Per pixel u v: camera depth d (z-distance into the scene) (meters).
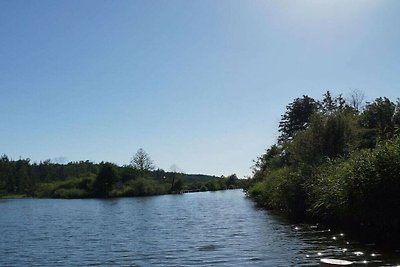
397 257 15.10
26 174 151.00
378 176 17.80
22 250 23.12
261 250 18.58
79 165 170.50
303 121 78.69
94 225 37.53
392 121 39.28
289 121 80.44
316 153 35.41
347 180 19.27
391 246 17.41
